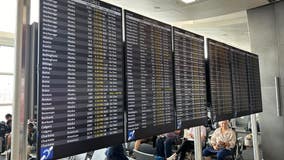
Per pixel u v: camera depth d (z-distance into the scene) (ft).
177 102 5.84
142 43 5.10
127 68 4.72
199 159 6.65
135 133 4.71
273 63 15.16
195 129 6.65
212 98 7.09
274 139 14.64
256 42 16.08
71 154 3.62
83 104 3.87
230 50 8.36
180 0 16.19
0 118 24.94
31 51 3.35
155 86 5.31
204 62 6.95
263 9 15.97
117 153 9.96
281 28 15.05
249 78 9.68
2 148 18.63
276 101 14.71
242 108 8.92
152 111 5.16
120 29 4.65
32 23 3.38
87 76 3.99
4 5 18.74
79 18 3.95
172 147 15.80
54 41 3.55
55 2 3.60
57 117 3.50
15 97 3.21
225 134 14.99
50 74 3.46
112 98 4.36
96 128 4.02
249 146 17.53
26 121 3.25
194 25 24.22
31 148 3.49
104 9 4.36
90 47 4.08
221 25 23.90
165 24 5.74
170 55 5.81
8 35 25.00
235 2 15.89
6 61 25.08
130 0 16.01
